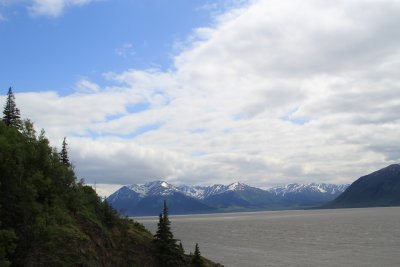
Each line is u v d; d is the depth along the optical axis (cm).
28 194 6625
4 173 6788
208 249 15538
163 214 9588
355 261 11781
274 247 15825
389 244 15275
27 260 6138
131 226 10275
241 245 16788
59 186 8162
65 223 7556
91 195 9738
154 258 9162
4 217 6431
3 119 9575
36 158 7694
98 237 8344
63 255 6812
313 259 12438
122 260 8675
